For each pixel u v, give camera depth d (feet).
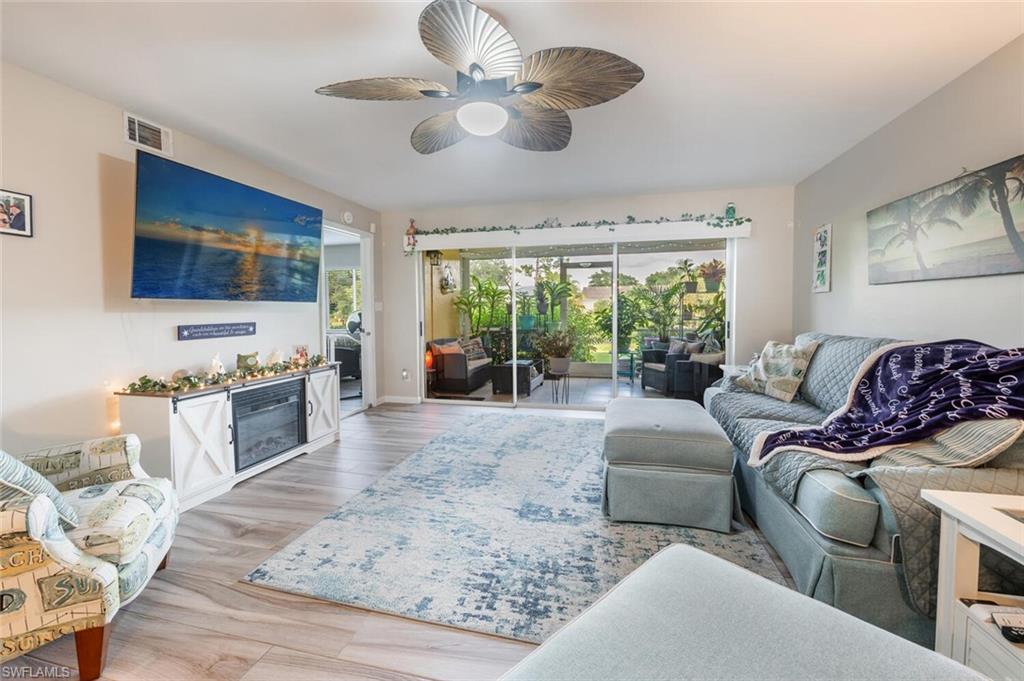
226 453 9.27
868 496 4.94
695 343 15.84
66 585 4.47
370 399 17.42
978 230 7.03
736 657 2.39
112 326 8.42
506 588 5.90
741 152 11.19
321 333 14.29
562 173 12.85
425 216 17.67
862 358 8.48
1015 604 3.84
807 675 2.27
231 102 8.30
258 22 5.98
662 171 12.73
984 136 6.98
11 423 7.00
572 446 12.05
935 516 4.53
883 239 9.44
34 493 4.57
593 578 6.10
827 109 8.75
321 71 7.25
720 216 14.85
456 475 9.98
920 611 4.51
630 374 16.51
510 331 17.65
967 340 6.63
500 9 5.69
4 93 6.88
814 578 5.17
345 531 7.47
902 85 7.79
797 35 6.32
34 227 7.25
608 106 8.57
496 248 17.49
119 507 5.23
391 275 18.29
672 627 2.62
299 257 12.35
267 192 11.09
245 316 11.48
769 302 14.78
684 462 7.54
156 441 8.14
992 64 6.82
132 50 6.62
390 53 6.75
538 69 5.65
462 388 18.35
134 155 8.72
